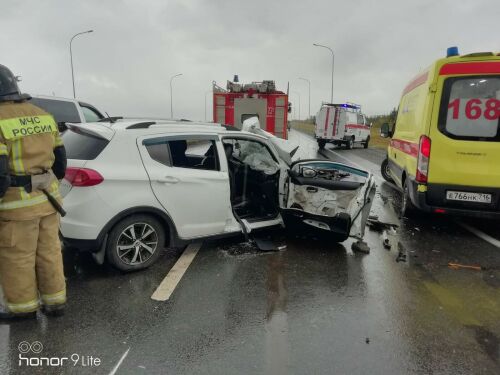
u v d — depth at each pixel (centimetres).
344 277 403
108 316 314
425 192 530
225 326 305
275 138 529
